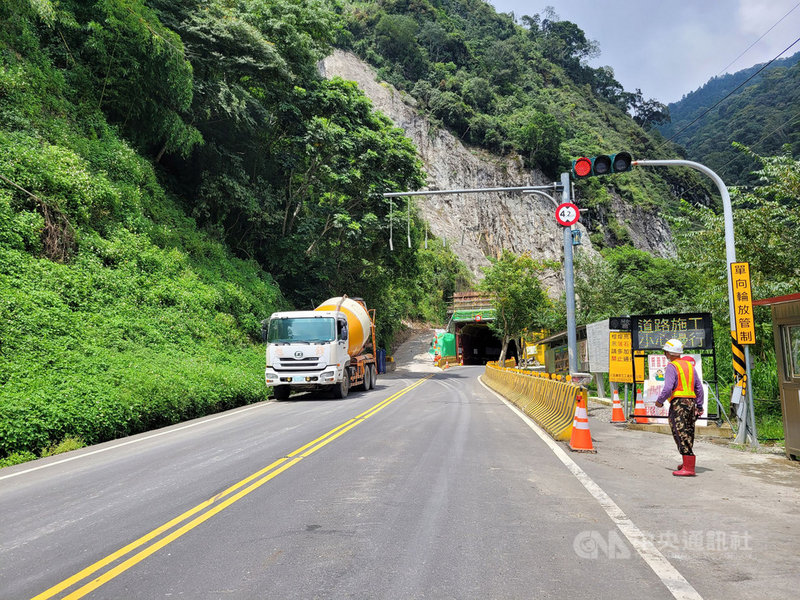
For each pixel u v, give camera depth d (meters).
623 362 13.95
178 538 5.07
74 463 9.27
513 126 110.81
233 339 24.95
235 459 8.88
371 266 38.97
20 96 20.45
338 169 34.28
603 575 4.09
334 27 35.94
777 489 6.80
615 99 172.00
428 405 17.27
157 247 24.05
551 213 107.25
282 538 5.00
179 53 24.48
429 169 92.69
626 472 7.78
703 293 16.48
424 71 114.31
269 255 34.28
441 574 4.12
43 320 15.65
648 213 117.69
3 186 17.83
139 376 14.66
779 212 13.73
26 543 5.09
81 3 24.23
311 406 17.33
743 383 10.40
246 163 33.91
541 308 43.19
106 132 24.27
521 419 13.67
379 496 6.36
